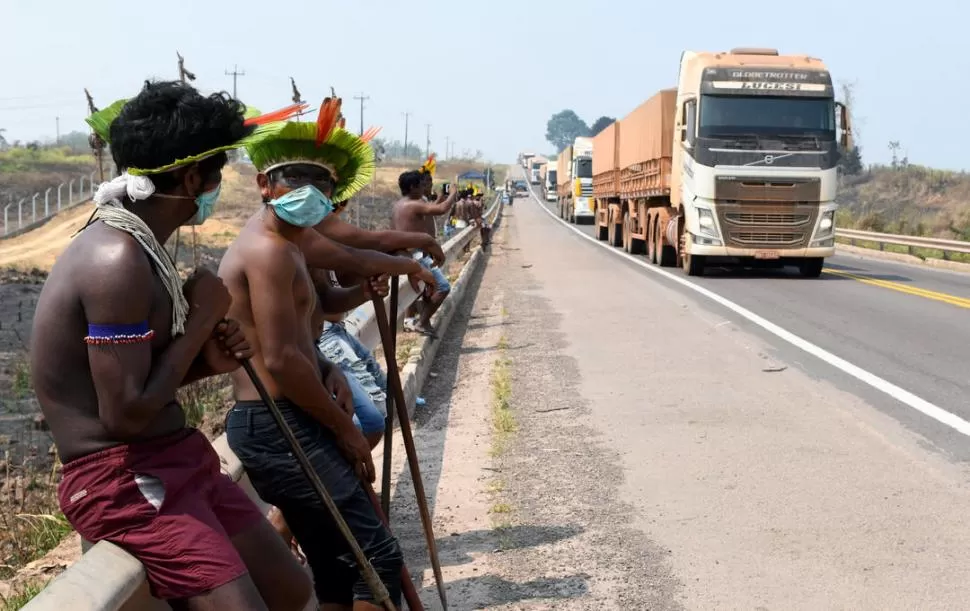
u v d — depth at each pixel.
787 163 18.45
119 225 2.52
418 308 11.12
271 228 3.41
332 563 3.57
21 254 36.72
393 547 3.55
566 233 40.78
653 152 22.75
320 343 5.07
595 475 6.18
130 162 2.61
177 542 2.59
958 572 4.60
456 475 6.24
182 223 2.74
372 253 4.10
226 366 2.87
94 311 2.45
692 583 4.55
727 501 5.64
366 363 5.35
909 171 58.78
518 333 12.09
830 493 5.75
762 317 13.08
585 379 9.15
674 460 6.47
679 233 20.20
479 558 4.91
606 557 4.88
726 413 7.73
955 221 35.22
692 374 9.29
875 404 7.97
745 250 18.67
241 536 2.88
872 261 25.48
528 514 5.52
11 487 6.81
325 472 3.47
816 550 4.90
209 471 2.81
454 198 10.06
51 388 2.53
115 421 2.47
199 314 2.65
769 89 18.53
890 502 5.58
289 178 3.36
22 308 17.19
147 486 2.58
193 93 2.63
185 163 2.58
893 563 4.72
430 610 4.34
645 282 18.31
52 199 61.66
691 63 19.39
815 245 18.70
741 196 18.52
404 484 6.07
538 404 8.17
